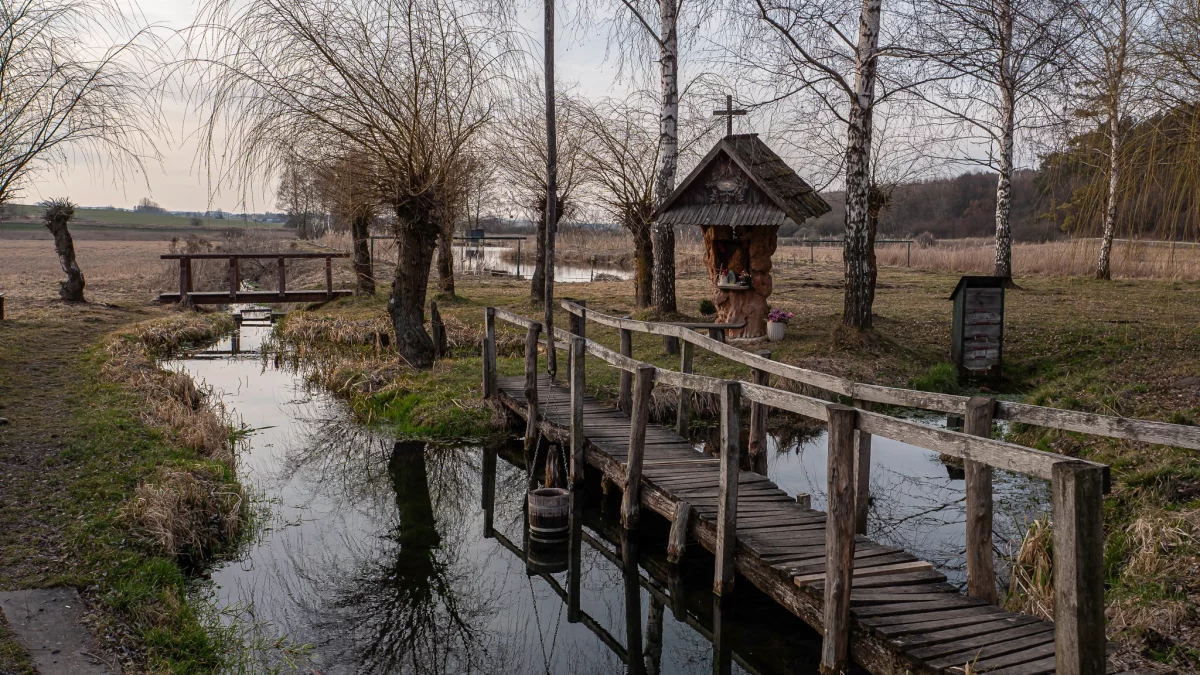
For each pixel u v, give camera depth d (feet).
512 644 19.94
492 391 38.19
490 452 34.30
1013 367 41.88
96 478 23.24
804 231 170.09
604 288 80.69
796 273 93.66
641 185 58.29
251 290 90.02
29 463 24.29
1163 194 23.31
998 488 27.04
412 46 40.11
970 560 16.98
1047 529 19.43
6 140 28.09
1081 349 41.98
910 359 42.98
